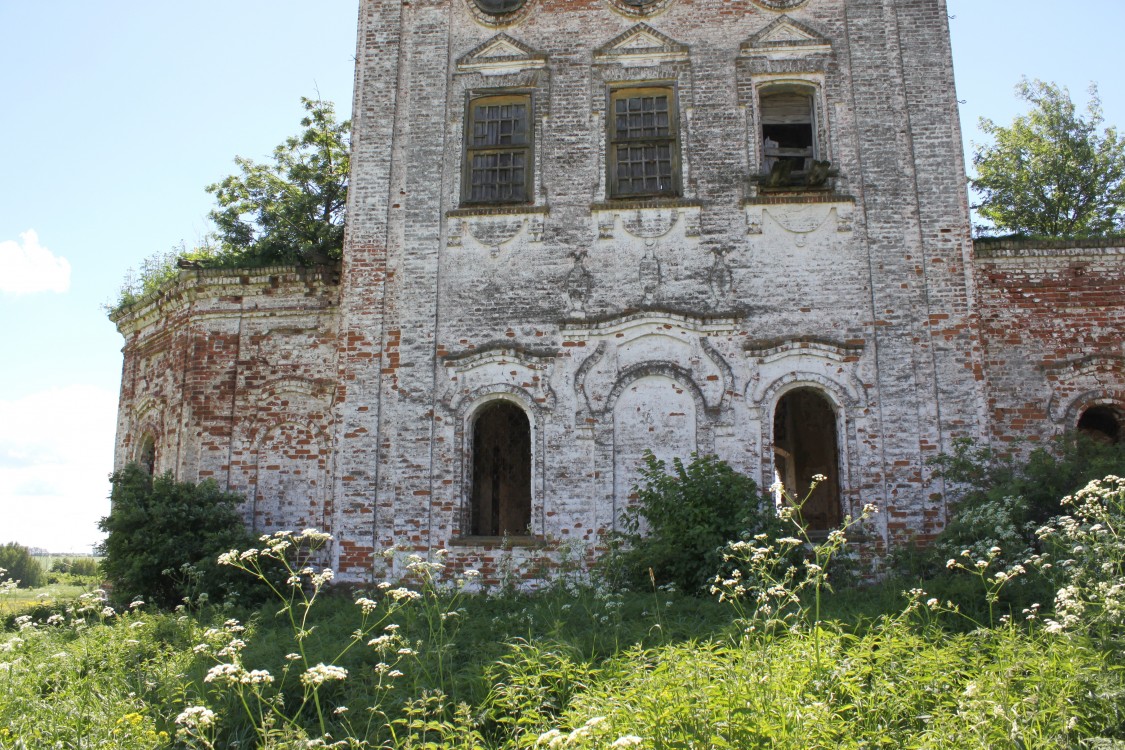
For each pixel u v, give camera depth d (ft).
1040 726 23.11
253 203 90.02
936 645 30.81
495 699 28.71
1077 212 94.99
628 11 59.82
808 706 23.65
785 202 55.88
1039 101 98.12
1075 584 31.07
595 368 54.75
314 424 60.64
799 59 58.18
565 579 48.98
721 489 48.03
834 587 47.91
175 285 65.16
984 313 56.44
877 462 52.19
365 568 53.47
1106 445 48.93
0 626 45.09
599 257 56.18
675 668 26.76
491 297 56.34
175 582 53.16
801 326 54.24
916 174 55.67
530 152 59.00
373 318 56.75
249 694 30.78
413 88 60.13
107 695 30.07
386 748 26.35
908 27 57.88
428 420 55.16
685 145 57.41
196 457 61.11
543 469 53.78
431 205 58.03
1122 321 56.18
